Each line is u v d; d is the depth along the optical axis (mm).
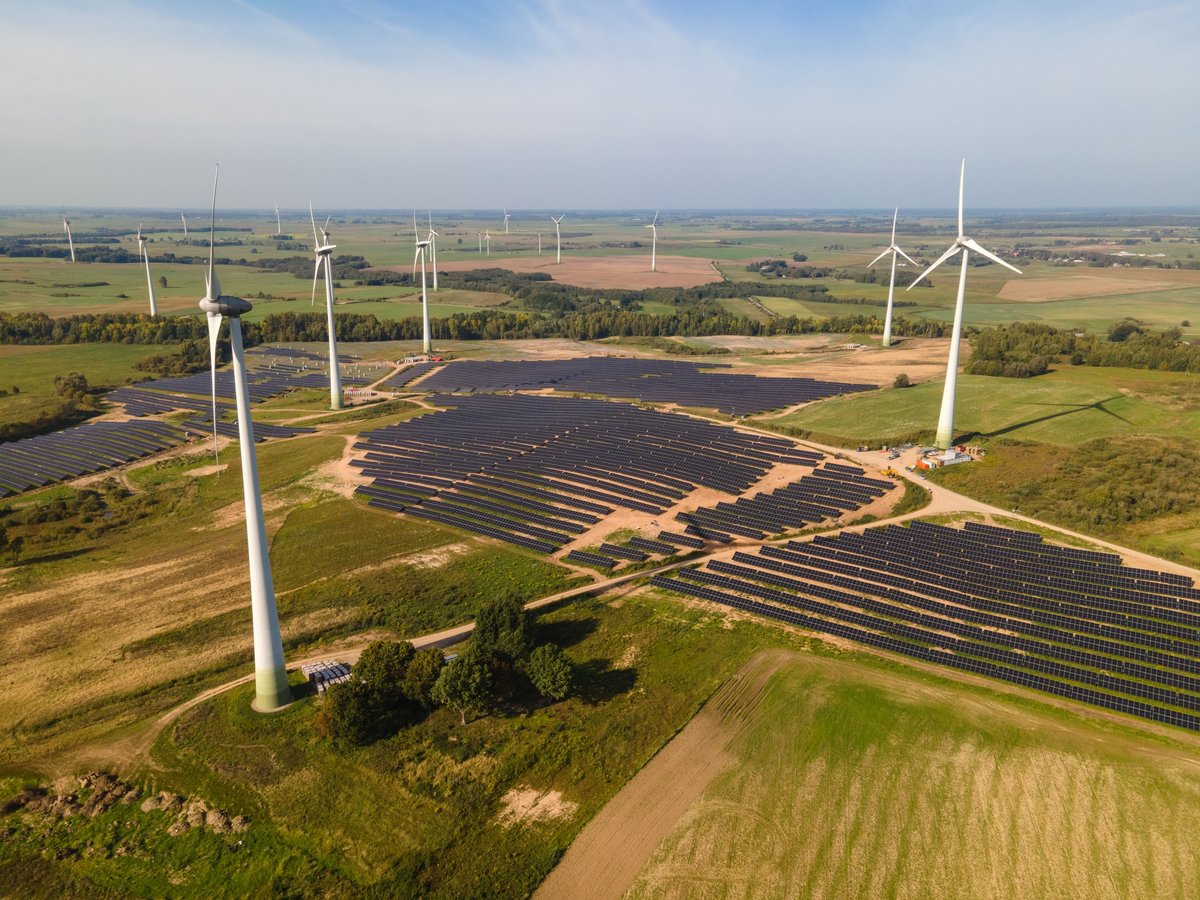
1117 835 43969
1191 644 63281
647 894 40750
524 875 42156
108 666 65312
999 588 73312
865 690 58062
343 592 77750
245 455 52562
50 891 42062
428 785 49188
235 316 50312
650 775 49812
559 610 73375
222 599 77438
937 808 46250
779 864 42406
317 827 46125
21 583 82750
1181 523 85500
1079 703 57125
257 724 55688
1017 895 40125
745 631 68188
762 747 52344
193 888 42062
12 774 51625
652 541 87688
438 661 57500
